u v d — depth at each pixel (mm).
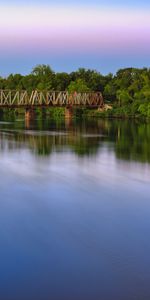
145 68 189875
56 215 36344
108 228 33531
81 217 35938
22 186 45750
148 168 56000
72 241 30953
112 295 24391
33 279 25891
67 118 166250
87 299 24078
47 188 45062
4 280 25797
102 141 85250
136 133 102375
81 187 45688
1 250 29422
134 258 28406
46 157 64375
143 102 161375
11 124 131500
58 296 24312
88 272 26641
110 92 190000
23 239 31234
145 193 43625
